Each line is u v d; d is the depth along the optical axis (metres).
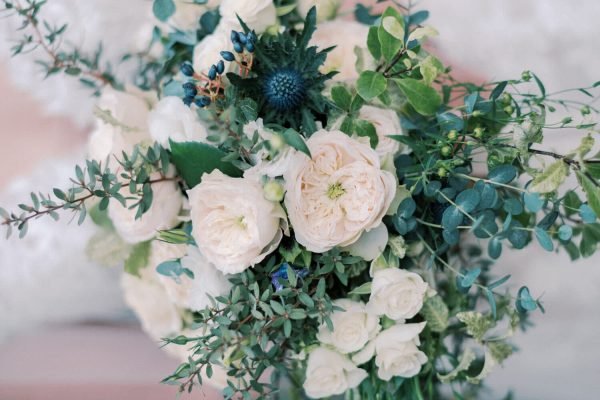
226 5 0.74
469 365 0.78
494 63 1.36
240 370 0.69
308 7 0.79
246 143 0.62
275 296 0.69
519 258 1.21
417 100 0.68
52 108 1.33
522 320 0.92
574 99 1.32
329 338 0.71
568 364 1.13
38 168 1.31
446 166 0.65
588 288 1.19
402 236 0.72
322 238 0.65
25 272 1.23
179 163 0.69
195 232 0.66
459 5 1.35
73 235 1.24
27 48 1.26
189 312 0.86
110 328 1.28
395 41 0.67
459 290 0.75
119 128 0.76
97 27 1.22
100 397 1.03
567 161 0.62
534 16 1.32
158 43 0.96
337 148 0.64
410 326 0.71
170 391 1.02
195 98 0.65
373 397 0.79
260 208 0.63
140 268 0.88
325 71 0.75
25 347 1.19
